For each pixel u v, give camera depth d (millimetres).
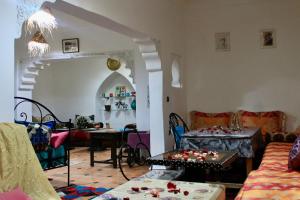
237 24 6637
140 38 5043
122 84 10609
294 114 6270
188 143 4508
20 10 2654
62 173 5746
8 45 2525
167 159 3350
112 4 3955
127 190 2496
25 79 7598
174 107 6062
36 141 4051
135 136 6062
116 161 6254
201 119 6590
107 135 6305
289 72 6320
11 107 2545
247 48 6578
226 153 3744
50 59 7781
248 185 2668
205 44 6824
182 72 6645
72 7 3385
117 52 7418
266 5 6461
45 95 10898
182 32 6699
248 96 6559
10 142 2260
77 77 10859
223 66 6719
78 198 4160
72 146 8984
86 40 7609
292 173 3018
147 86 7164
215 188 2529
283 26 6367
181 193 2389
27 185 2287
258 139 5059
